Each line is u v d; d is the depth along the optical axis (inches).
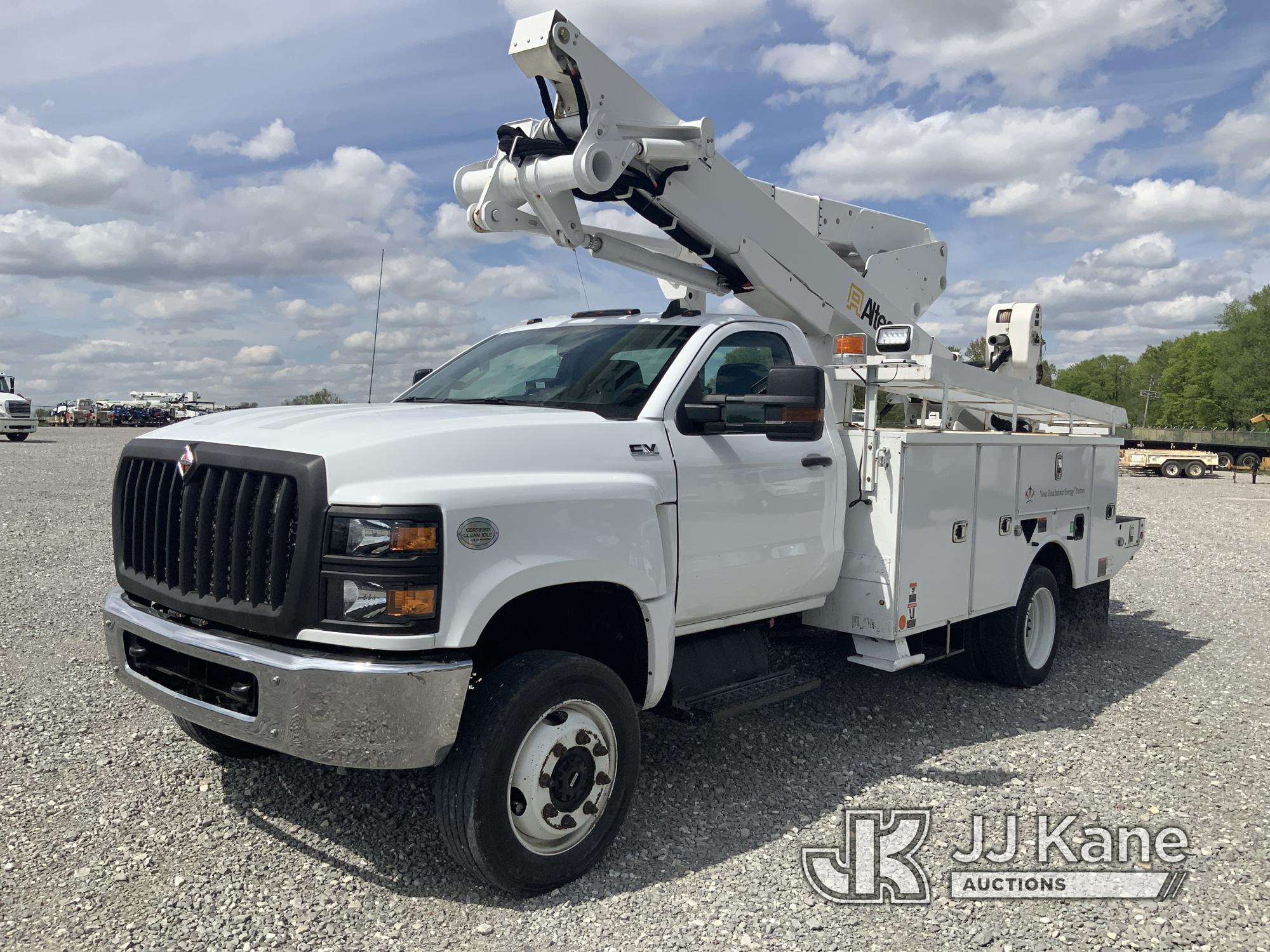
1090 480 279.3
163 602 144.4
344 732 122.0
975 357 353.4
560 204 208.4
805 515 187.5
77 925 123.6
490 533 129.9
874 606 197.8
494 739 127.7
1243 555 524.4
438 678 123.3
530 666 133.9
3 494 642.8
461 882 138.8
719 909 132.6
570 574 139.0
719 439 171.2
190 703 137.5
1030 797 175.9
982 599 225.6
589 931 126.3
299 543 124.4
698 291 250.1
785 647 220.8
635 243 246.7
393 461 128.5
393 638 122.0
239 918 127.0
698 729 207.9
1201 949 125.6
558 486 140.1
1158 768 191.9
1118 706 237.5
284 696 123.2
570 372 179.2
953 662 254.4
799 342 200.7
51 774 173.5
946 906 134.9
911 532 197.6
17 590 333.7
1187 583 432.1
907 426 276.2
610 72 199.6
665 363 172.2
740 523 172.2
